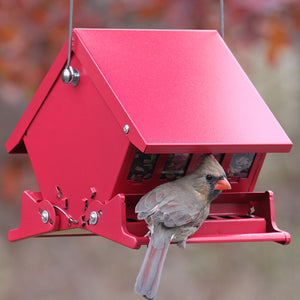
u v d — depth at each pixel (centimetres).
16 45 1324
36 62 1331
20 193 1675
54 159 885
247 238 818
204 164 820
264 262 1975
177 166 852
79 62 845
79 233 927
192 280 1959
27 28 1325
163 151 752
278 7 1330
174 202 781
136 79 818
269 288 1919
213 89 847
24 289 1897
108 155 805
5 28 1318
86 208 831
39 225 891
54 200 885
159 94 810
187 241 788
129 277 1980
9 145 966
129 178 820
